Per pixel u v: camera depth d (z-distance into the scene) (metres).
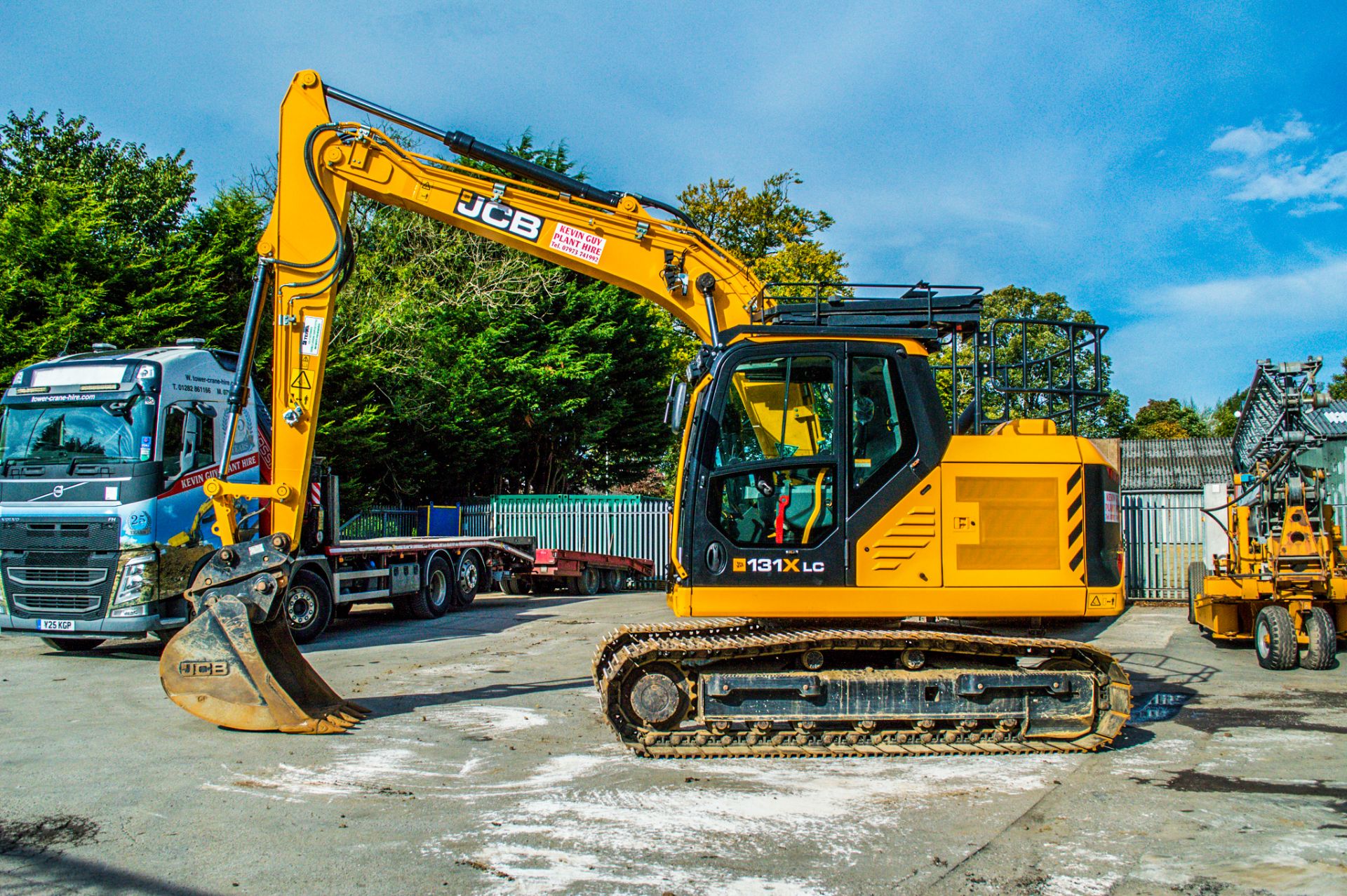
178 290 17.44
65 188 17.39
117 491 10.21
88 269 16.69
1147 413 55.28
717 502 6.41
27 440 10.62
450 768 6.04
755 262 37.75
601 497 24.31
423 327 23.94
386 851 4.52
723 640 6.48
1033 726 6.60
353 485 21.25
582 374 25.67
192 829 4.84
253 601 7.09
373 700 8.29
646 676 6.46
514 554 18.92
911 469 6.49
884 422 6.54
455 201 7.70
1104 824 4.96
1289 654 9.74
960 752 6.40
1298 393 10.62
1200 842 4.70
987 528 6.52
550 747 6.58
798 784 5.70
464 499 25.89
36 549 10.37
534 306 25.92
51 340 15.48
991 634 6.92
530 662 10.48
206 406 11.10
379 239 25.67
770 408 6.51
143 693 8.59
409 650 11.55
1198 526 17.02
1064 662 6.77
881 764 6.19
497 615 16.14
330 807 5.21
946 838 4.75
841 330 6.65
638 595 20.98
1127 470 33.75
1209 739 6.94
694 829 4.87
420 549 15.38
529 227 7.67
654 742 6.43
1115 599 6.62
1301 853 4.54
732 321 7.58
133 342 16.39
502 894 4.01
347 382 21.19
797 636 6.40
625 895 3.99
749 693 6.45
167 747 6.54
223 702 6.97
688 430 6.57
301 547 12.66
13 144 25.56
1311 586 10.16
